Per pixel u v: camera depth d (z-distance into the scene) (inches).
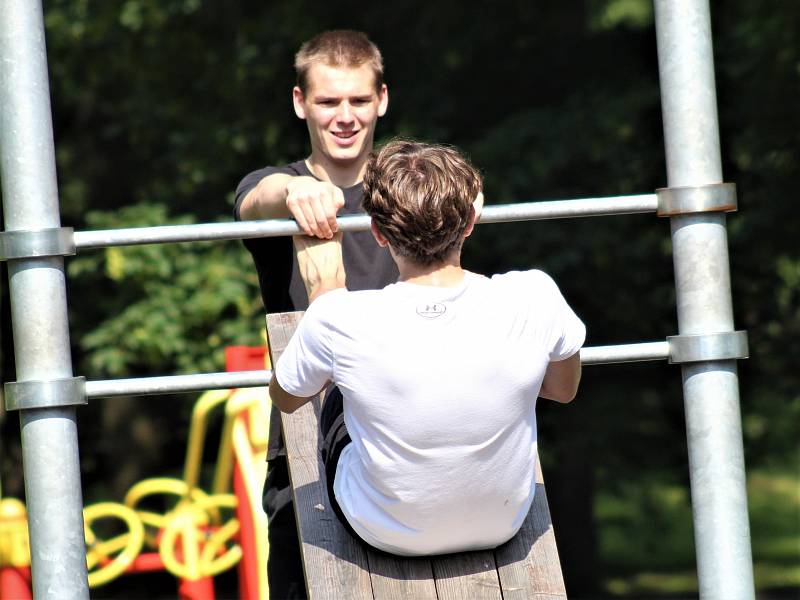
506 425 380.5
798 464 2471.7
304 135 1764.3
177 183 1790.1
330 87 501.4
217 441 2012.8
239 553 753.0
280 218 472.7
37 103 410.9
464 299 381.4
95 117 2003.0
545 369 390.3
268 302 507.2
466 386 373.7
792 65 1588.3
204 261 1632.6
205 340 1589.6
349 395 381.7
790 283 1748.3
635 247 1663.4
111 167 1985.7
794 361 1754.4
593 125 1644.9
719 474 428.8
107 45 1846.7
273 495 486.6
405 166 383.9
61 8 1804.9
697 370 430.9
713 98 436.1
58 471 405.4
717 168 434.9
